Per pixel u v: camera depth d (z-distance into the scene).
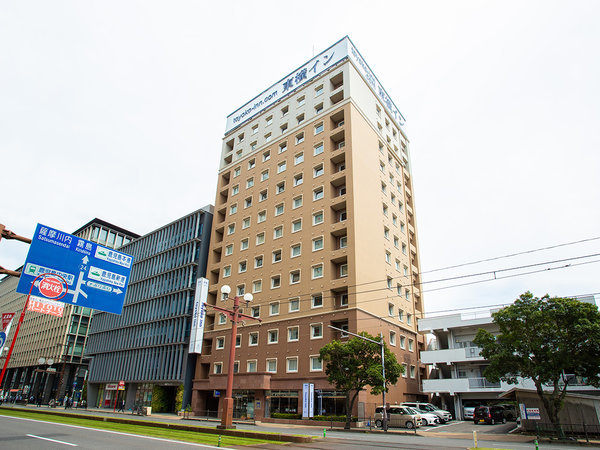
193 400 47.53
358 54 53.00
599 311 23.59
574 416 27.28
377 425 32.19
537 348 24.05
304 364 38.88
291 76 57.47
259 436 19.80
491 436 24.69
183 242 62.12
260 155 56.09
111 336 68.75
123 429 21.70
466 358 41.47
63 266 20.38
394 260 48.09
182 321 55.78
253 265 49.16
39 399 65.25
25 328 95.19
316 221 44.66
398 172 57.03
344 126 46.34
